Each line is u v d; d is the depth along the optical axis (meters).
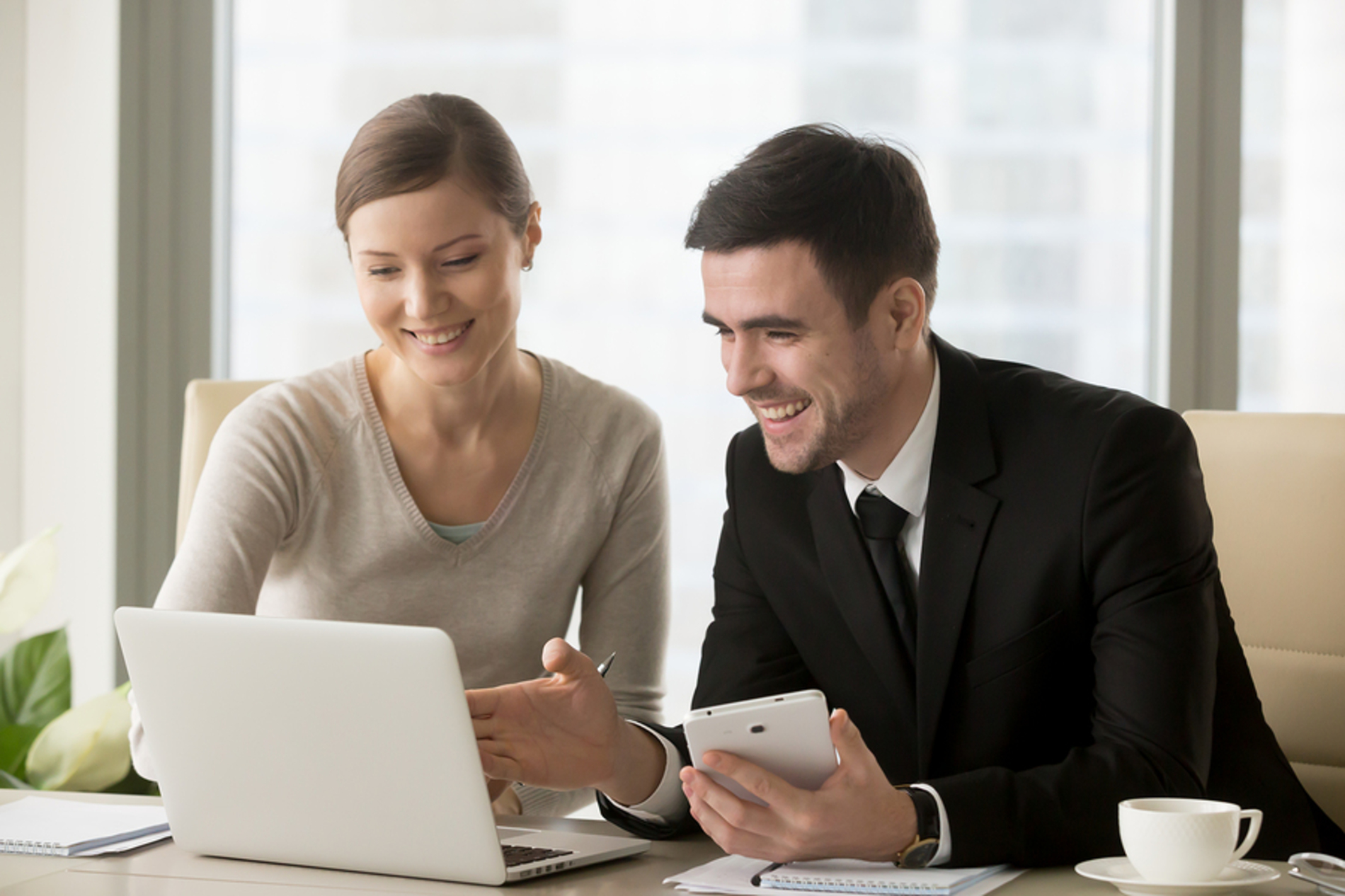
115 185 3.13
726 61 3.13
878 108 3.11
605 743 1.49
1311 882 1.23
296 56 3.20
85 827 1.48
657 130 3.15
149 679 1.36
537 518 2.12
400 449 2.08
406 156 1.85
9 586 2.68
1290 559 1.90
